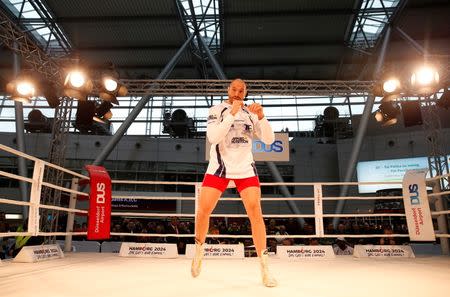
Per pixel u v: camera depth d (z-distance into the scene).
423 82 7.71
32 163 17.97
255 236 2.22
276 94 10.19
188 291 1.96
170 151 18.72
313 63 17.86
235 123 2.35
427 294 1.93
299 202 18.25
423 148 16.03
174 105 21.75
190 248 4.54
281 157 10.30
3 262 3.69
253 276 2.62
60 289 2.03
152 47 16.31
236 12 13.73
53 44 16.47
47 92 7.84
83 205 16.36
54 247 4.27
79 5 13.36
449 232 6.05
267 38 15.59
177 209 16.27
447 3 13.16
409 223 4.61
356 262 3.88
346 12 13.56
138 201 16.12
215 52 16.86
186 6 14.12
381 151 16.91
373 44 16.16
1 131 19.42
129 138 18.72
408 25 14.57
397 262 3.85
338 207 12.85
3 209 17.11
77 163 18.17
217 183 2.30
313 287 2.12
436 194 4.50
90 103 8.15
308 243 9.15
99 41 15.77
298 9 13.57
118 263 3.66
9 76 17.95
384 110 8.77
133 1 13.16
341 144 17.66
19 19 13.65
